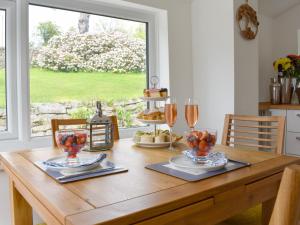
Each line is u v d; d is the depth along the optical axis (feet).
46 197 2.86
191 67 9.48
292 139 10.19
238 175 3.53
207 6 8.96
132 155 4.69
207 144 3.91
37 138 7.10
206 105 9.19
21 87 6.82
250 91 8.99
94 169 3.75
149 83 9.11
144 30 9.02
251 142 9.03
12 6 6.72
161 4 8.61
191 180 3.31
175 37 9.00
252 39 8.96
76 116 7.80
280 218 1.93
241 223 5.26
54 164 3.83
